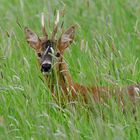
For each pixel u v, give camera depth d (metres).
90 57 16.33
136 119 14.86
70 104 15.09
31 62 16.56
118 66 16.67
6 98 15.50
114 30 18.42
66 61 16.55
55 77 15.62
